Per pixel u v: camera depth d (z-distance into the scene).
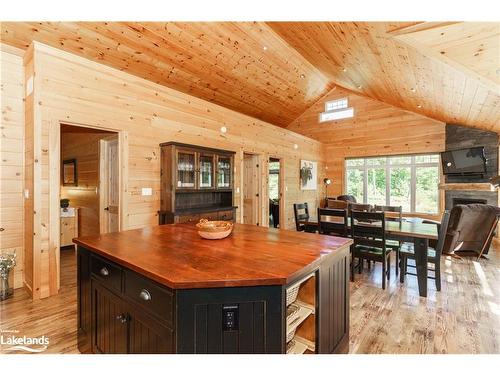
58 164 2.92
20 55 3.09
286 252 1.57
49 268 2.85
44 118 2.81
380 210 4.46
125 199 3.54
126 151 3.54
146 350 1.30
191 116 4.46
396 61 3.67
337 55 4.54
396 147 7.21
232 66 4.99
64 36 3.23
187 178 4.05
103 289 1.62
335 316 1.72
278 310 1.18
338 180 8.22
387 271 3.46
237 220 5.35
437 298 2.86
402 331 2.21
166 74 4.54
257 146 5.93
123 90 3.52
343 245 1.77
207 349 1.15
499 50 2.04
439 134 6.60
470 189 5.96
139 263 1.35
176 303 1.13
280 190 6.76
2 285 2.78
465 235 4.15
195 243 1.79
